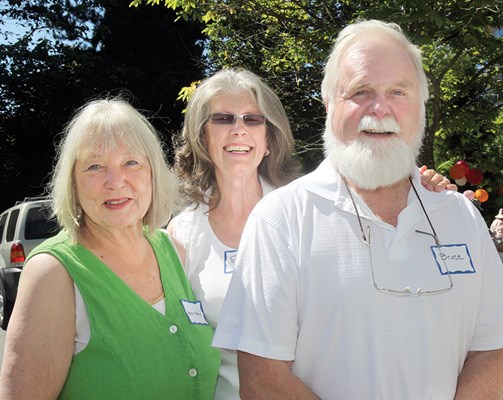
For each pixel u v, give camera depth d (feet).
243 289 6.67
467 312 6.63
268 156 10.47
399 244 6.62
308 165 32.53
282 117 10.28
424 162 26.37
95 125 7.36
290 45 30.83
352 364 6.32
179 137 10.61
